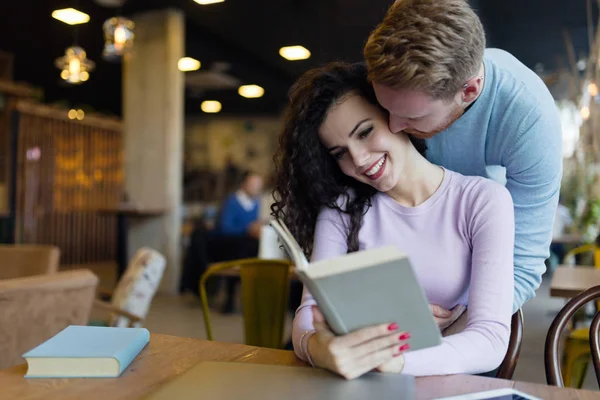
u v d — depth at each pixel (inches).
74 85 448.8
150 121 264.4
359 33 304.2
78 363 39.2
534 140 51.8
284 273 101.1
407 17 40.1
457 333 45.8
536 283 55.6
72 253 391.5
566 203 231.0
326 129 49.0
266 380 36.9
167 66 262.7
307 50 345.1
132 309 114.7
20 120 355.6
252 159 585.3
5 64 363.9
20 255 118.4
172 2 256.1
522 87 51.3
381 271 32.8
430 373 40.1
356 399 33.7
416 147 54.2
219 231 233.5
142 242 262.4
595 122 191.2
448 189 50.9
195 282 227.0
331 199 53.5
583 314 130.7
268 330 101.7
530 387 37.5
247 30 307.0
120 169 433.4
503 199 49.0
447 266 50.0
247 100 497.4
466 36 40.0
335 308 35.4
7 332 79.2
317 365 39.5
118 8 263.6
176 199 263.3
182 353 44.4
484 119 52.7
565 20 292.4
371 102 47.9
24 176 358.3
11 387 37.2
